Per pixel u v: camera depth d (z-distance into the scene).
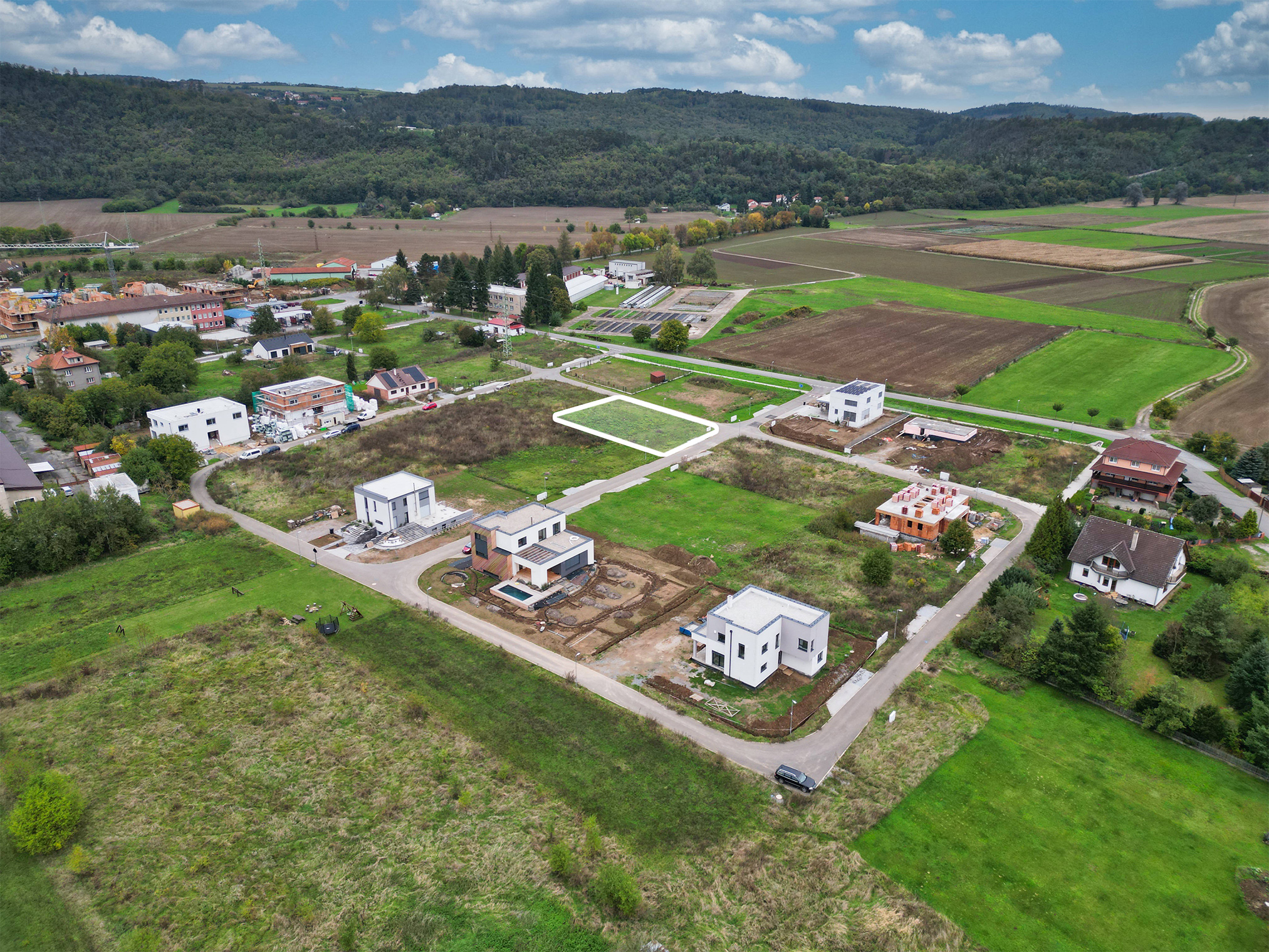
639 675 74.25
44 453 127.25
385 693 71.50
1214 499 101.44
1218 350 175.50
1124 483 110.38
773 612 76.44
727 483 117.69
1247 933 49.09
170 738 65.81
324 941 48.66
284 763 63.09
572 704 69.94
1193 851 55.00
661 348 191.38
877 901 51.00
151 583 90.25
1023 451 127.31
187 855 54.62
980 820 57.47
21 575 91.75
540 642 79.31
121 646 78.00
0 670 74.38
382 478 109.25
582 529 103.50
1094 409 142.12
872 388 141.75
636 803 59.03
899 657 76.62
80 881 52.62
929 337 196.50
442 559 96.38
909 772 61.94
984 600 82.12
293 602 86.31
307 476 120.38
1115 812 58.31
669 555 96.19
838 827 56.84
